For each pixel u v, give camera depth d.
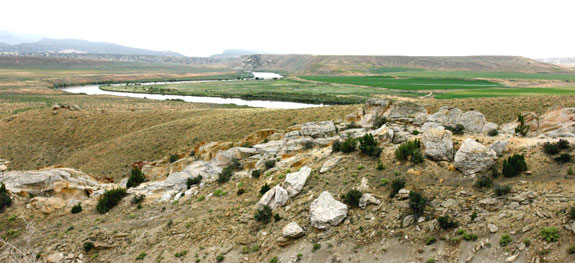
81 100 139.38
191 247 21.66
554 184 17.83
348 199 21.55
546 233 14.41
